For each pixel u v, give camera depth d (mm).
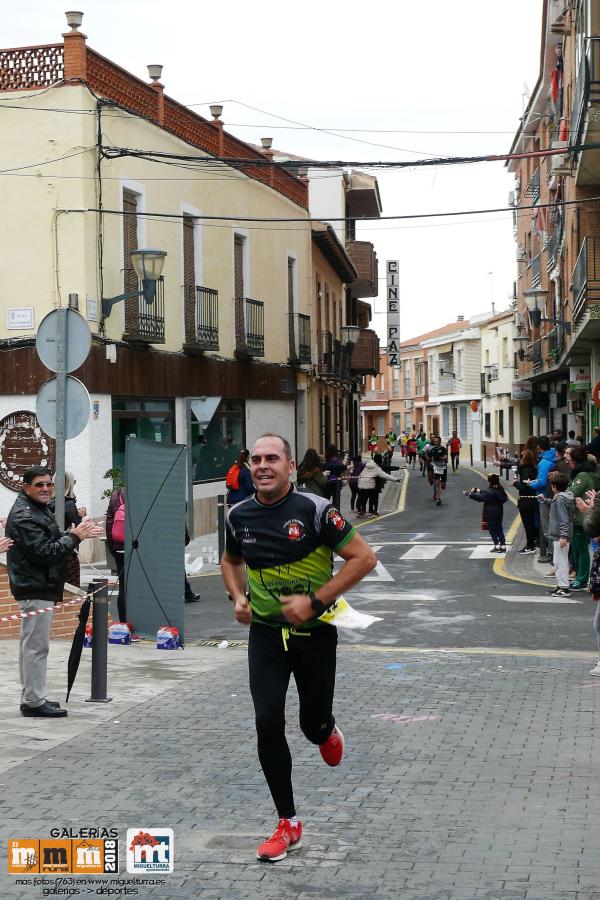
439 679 9453
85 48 19578
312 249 35594
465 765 6770
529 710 8219
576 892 4730
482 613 13352
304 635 5305
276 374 30578
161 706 8492
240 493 18516
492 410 64688
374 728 7730
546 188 38844
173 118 23531
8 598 11727
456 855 5215
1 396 19578
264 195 29594
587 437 32438
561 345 33031
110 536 12258
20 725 7848
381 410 100188
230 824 5707
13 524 7902
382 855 5234
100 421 19828
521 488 18891
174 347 23281
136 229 21719
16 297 19688
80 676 9695
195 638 12055
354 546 5199
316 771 6691
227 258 26578
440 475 31594
